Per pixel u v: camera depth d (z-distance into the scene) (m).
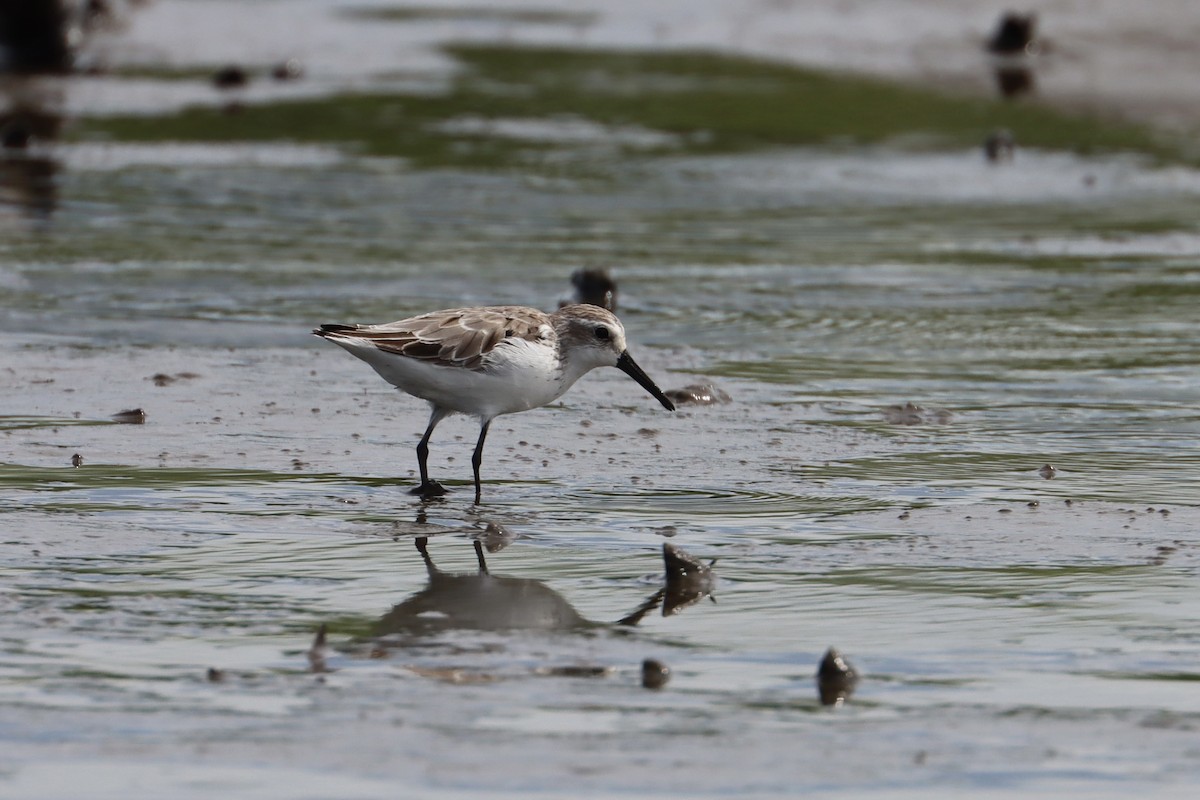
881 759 7.72
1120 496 12.21
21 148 27.48
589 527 11.39
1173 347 17.47
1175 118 32.47
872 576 10.34
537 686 8.52
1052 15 40.94
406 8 46.12
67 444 13.23
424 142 29.36
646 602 9.84
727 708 8.28
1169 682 8.66
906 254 22.09
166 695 8.35
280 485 12.30
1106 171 28.20
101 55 37.03
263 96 33.03
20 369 15.75
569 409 14.84
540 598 9.91
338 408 14.69
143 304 18.58
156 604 9.67
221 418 14.21
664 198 25.58
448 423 14.27
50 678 8.54
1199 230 23.78
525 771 7.54
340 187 25.58
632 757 7.70
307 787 7.37
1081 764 7.69
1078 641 9.23
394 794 7.31
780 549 10.90
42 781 7.40
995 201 25.81
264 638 9.16
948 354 17.14
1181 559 10.68
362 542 10.98
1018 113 32.88
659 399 12.88
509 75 36.16
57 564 10.36
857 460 13.21
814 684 8.60
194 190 25.02
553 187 26.08
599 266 19.17
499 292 19.28
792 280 20.50
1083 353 17.20
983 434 14.09
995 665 8.88
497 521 11.48
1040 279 20.72
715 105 33.34
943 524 11.46
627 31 42.16
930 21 41.72
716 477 12.68
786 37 40.50
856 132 31.20
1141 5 41.81
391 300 18.81
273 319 18.02
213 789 7.34
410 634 9.26
